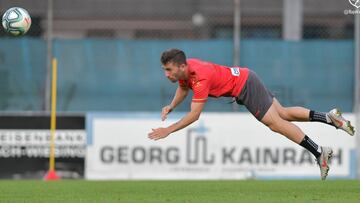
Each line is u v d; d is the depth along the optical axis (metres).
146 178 49.59
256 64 52.09
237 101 29.86
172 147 49.62
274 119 29.39
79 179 49.31
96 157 49.88
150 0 63.81
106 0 63.69
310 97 52.19
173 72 27.53
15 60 51.97
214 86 28.83
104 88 51.97
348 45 52.16
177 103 29.58
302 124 49.84
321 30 61.41
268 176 49.50
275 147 49.56
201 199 28.62
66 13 63.22
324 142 49.84
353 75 52.09
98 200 28.86
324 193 31.42
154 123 49.97
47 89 51.72
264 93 29.48
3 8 55.47
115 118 50.00
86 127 49.97
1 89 51.84
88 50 52.03
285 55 52.19
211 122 49.72
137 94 52.03
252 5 61.16
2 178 49.69
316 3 61.66
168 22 63.88
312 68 52.19
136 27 64.19
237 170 49.69
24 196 31.77
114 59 52.03
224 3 63.28
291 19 54.78
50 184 41.97
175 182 43.66
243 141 49.66
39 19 56.12
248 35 60.53
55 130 49.88
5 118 49.94
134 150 49.84
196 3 63.41
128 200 28.55
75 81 51.88
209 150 49.66
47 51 51.91
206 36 62.97
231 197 29.52
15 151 49.84
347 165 49.97
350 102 52.12
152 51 52.06
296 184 40.00
